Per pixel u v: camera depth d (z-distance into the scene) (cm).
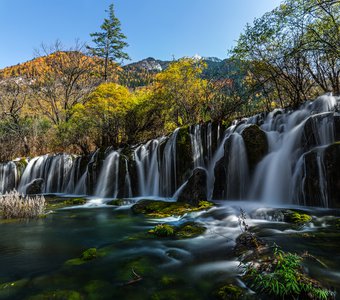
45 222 777
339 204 664
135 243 531
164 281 351
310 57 1301
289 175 830
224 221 658
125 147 1584
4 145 2202
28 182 1792
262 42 1305
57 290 335
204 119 1494
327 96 990
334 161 684
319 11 1174
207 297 307
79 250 509
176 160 1205
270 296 290
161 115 1756
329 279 317
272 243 459
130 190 1368
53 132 2169
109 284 350
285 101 1598
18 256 475
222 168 1002
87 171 1541
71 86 2723
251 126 985
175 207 866
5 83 2809
